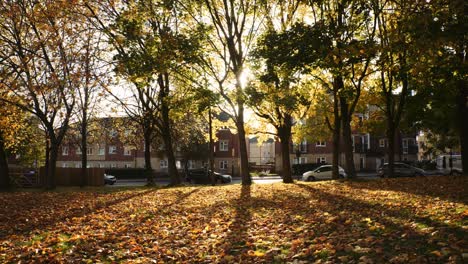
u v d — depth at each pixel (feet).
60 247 24.53
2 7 70.23
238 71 70.69
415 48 34.50
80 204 49.08
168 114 90.43
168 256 22.36
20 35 78.02
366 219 27.94
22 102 76.33
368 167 208.23
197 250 23.59
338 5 53.72
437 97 78.74
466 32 32.58
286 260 20.22
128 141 139.95
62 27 68.08
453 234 21.27
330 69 49.67
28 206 47.67
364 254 19.51
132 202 50.47
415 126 95.96
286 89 68.03
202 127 157.38
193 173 148.15
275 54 46.57
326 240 23.06
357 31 63.10
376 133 109.91
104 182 132.77
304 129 119.85
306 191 58.75
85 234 28.81
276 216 34.53
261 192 60.39
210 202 48.91
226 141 217.97
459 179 57.93
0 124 82.48
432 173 143.02
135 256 22.88
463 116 74.13
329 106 98.58
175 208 43.19
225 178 145.07
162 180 173.17
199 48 65.67
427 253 18.58
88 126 141.38
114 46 69.41
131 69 61.67
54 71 70.49
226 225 31.22
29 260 22.03
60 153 233.55
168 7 62.80
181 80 76.18
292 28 46.39
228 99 73.51
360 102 93.35
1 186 92.58
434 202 34.65
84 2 70.23
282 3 72.69
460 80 65.26
